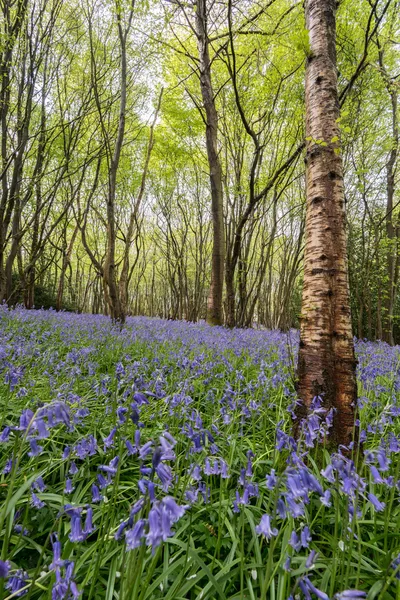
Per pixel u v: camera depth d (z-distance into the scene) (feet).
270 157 53.21
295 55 25.03
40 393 12.27
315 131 10.81
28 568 6.47
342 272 10.04
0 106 32.19
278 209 69.62
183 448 9.89
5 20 29.50
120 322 31.07
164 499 4.00
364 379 14.90
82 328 26.66
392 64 35.24
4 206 33.19
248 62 39.52
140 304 138.51
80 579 5.98
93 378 13.43
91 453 7.13
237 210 57.21
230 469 8.57
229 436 9.80
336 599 3.75
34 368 14.21
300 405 9.66
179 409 10.25
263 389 12.88
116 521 7.02
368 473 8.64
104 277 39.83
